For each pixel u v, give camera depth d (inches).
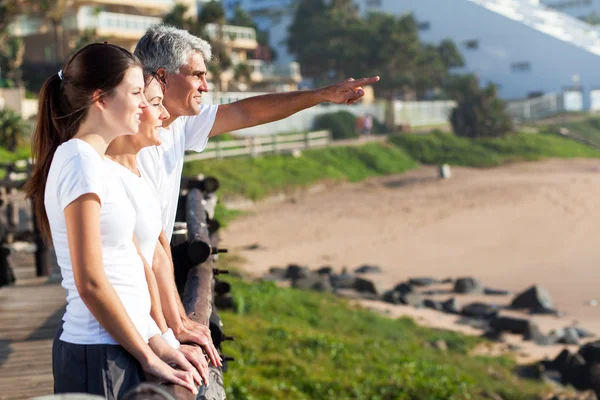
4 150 1213.1
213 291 228.2
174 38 130.3
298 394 441.4
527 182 1541.6
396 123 2033.7
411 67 2450.8
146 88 110.9
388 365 538.0
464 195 1418.6
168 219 138.1
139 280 99.5
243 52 2177.7
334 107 1877.5
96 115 97.0
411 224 1197.7
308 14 2586.1
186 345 112.0
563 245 1070.4
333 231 1151.0
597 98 2770.7
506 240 1103.6
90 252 90.9
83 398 66.6
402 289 841.5
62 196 92.0
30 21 1722.4
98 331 96.0
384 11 3029.0
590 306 795.4
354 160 1622.8
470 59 2938.0
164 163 136.3
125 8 1844.2
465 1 2923.2
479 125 1961.1
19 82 1552.7
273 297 703.1
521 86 2878.9
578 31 3038.9
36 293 385.7
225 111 147.2
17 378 238.4
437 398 477.7
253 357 496.1
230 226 1159.6
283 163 1476.4
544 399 553.0
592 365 594.6
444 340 666.2
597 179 1588.3
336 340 569.0
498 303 812.6
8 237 442.3
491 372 584.7
